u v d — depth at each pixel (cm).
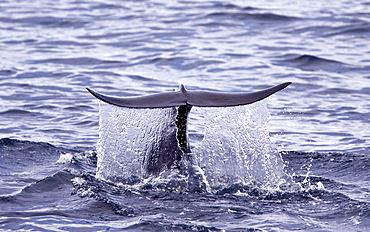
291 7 8406
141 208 2152
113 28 7131
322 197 2341
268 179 2597
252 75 5088
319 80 4978
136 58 5691
